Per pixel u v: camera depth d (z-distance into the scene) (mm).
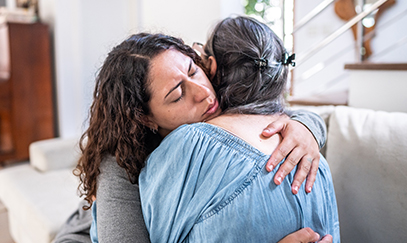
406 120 957
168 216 612
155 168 648
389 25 2363
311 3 3025
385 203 902
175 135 636
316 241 577
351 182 981
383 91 1276
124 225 707
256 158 589
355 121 1048
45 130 3123
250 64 735
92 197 858
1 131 3047
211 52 799
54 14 2973
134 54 683
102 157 767
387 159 914
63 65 3076
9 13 2867
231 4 2432
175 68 676
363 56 2305
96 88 768
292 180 608
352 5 2873
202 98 688
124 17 3330
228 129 638
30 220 1425
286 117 766
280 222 562
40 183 1686
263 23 794
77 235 1093
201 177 589
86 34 3131
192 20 2539
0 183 1796
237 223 551
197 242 581
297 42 3092
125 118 705
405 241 864
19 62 2875
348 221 983
